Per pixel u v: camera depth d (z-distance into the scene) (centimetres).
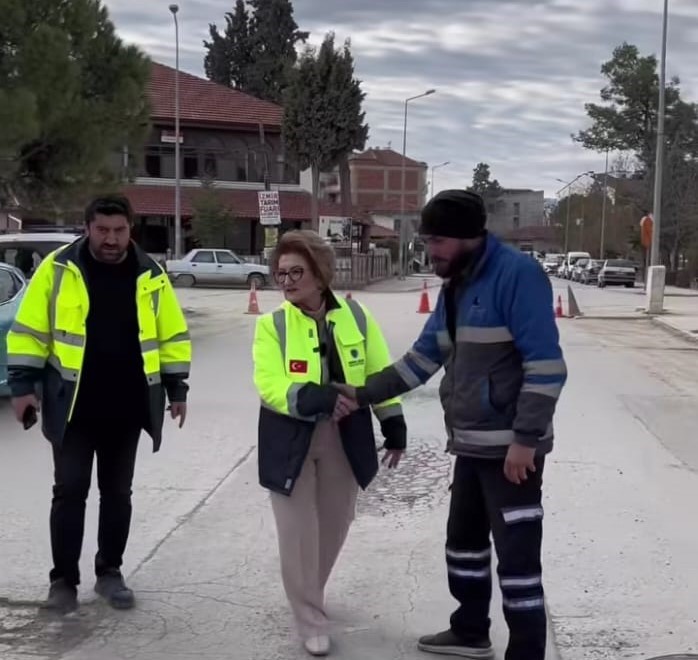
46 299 435
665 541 544
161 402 448
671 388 1147
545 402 335
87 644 411
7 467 714
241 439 827
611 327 2105
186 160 4612
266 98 6494
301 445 393
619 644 409
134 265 441
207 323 2017
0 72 1502
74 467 436
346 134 3891
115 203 428
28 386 436
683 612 443
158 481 680
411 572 496
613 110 6550
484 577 395
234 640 416
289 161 4241
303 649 406
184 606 454
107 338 433
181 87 4716
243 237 4644
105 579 459
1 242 1336
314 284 399
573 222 9700
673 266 5688
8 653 401
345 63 3856
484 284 348
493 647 410
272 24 6662
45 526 570
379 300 3000
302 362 395
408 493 648
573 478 686
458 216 346
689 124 6297
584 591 468
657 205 2509
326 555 417
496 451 352
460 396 359
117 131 1744
